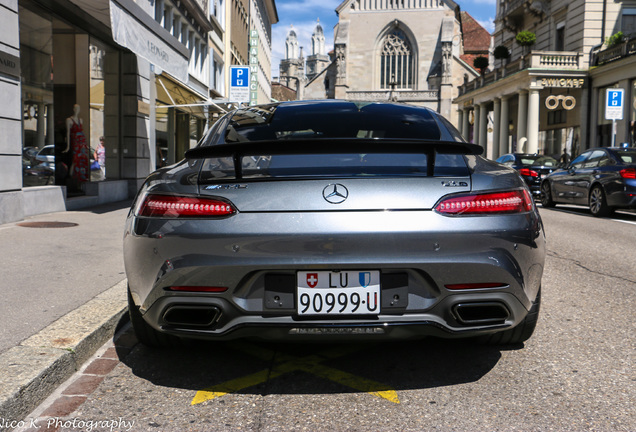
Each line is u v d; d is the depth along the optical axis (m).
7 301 4.09
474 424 2.51
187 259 2.67
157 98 16.81
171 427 2.48
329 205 2.64
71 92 12.10
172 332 2.84
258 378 3.06
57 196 10.34
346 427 2.48
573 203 14.41
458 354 3.46
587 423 2.53
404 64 70.62
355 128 3.52
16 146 8.52
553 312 4.48
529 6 35.56
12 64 8.30
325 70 76.06
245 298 2.70
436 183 2.74
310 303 2.68
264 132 3.50
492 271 2.71
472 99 43.91
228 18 30.97
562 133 32.31
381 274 2.68
